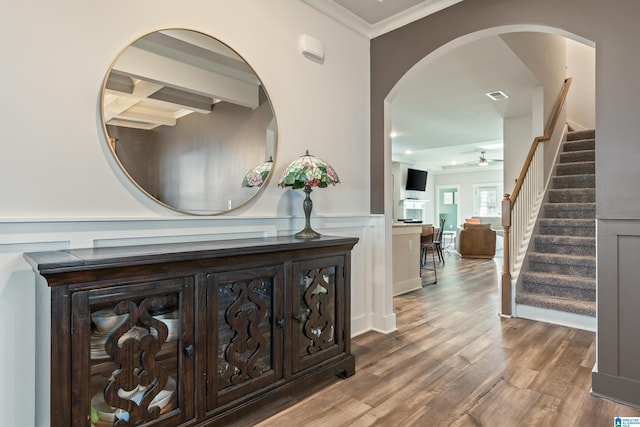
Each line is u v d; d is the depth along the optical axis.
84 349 1.28
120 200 1.76
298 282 2.00
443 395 2.06
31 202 1.51
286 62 2.53
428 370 2.39
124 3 1.77
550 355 2.64
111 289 1.33
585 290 3.45
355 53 3.09
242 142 2.25
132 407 1.40
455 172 12.61
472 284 5.32
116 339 1.35
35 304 1.52
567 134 5.61
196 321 1.56
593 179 4.63
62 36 1.59
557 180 4.93
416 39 2.92
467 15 2.62
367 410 1.91
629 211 1.97
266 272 1.84
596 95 2.08
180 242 1.94
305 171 2.19
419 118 6.14
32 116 1.51
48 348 1.41
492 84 4.55
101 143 1.70
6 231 1.45
